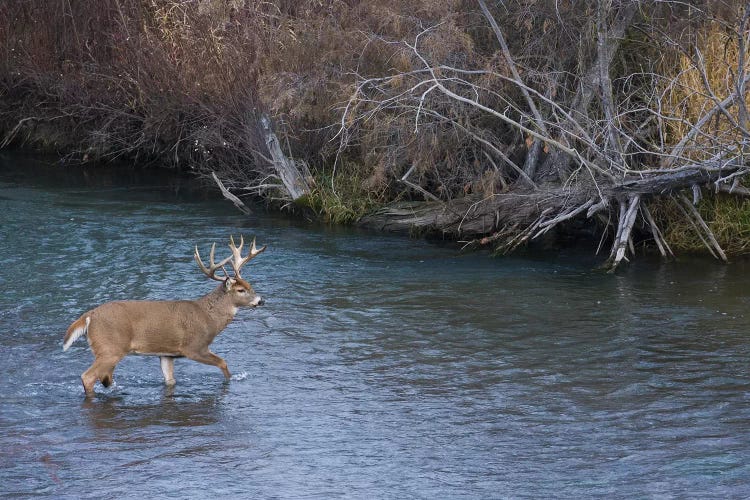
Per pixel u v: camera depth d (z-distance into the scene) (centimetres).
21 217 3278
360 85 2872
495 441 1574
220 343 2075
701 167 2570
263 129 3509
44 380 1823
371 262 2784
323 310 2319
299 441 1570
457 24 3028
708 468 1470
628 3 2859
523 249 2959
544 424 1647
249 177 3781
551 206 2853
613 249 2723
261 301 1831
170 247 2911
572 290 2492
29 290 2417
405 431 1616
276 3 3600
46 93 4478
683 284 2536
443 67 2672
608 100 2714
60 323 2158
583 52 2962
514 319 2247
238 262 1859
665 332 2147
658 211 2948
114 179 4050
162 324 1756
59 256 2769
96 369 1725
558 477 1441
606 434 1603
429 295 2445
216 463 1483
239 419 1659
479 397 1773
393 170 3108
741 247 2853
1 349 1981
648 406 1727
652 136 2973
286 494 1382
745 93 2805
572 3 2927
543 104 3025
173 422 1639
